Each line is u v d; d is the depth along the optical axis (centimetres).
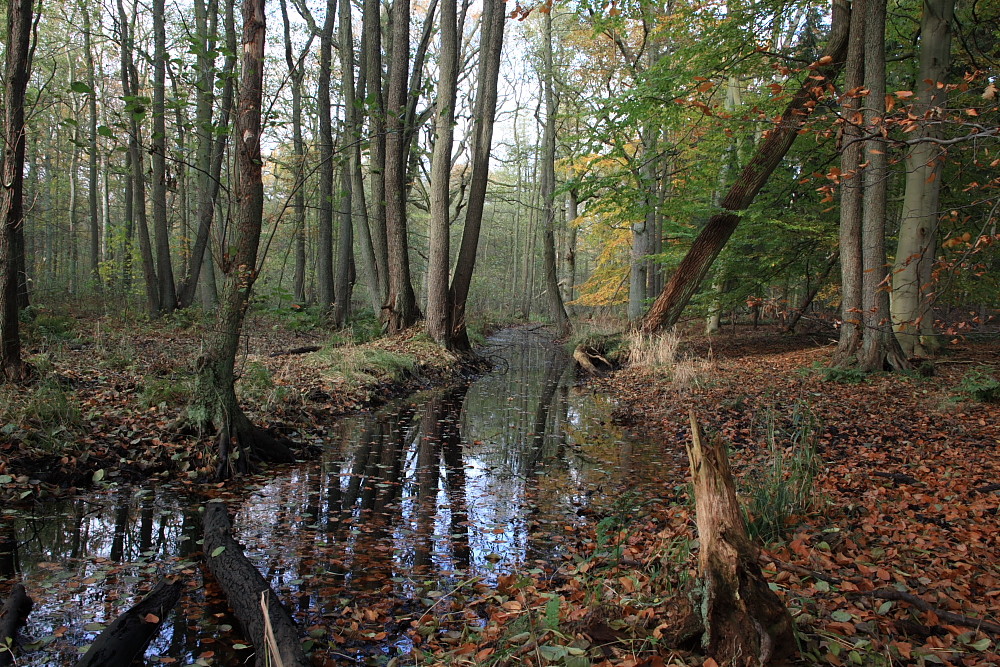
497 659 264
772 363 1366
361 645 314
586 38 2002
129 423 626
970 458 640
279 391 830
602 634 283
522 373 1597
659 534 437
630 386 1273
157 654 301
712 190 1734
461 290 1648
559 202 2862
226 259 597
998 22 1199
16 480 504
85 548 424
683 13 1241
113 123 557
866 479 589
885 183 1044
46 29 1731
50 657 294
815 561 382
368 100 656
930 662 271
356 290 4178
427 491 589
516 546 456
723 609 264
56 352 948
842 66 1138
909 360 1119
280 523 486
